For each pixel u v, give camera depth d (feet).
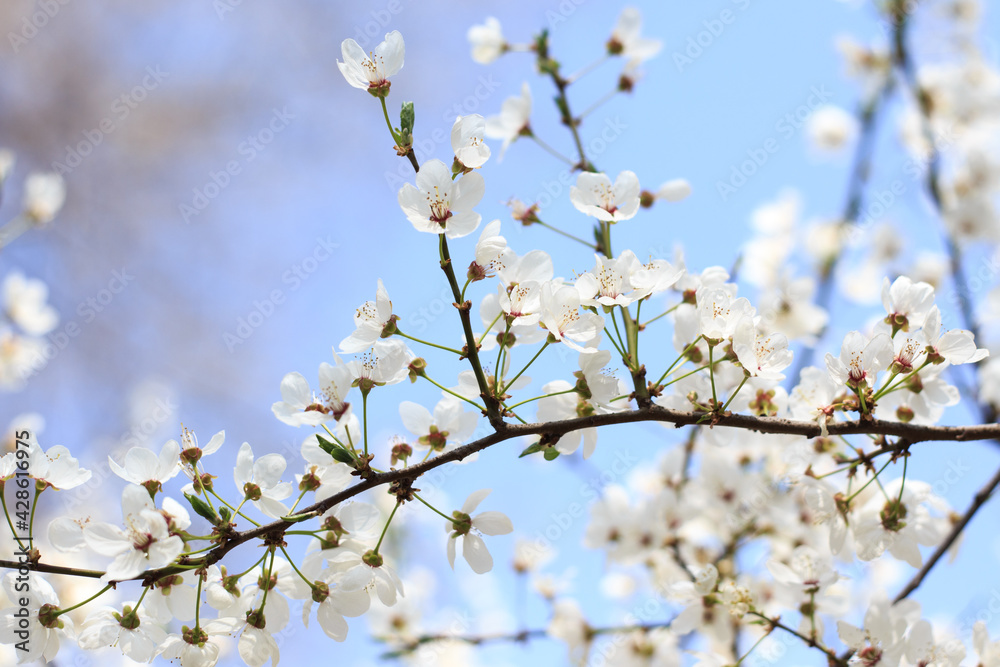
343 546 2.91
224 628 2.89
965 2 4.94
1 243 4.24
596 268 2.92
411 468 2.89
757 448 3.49
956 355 2.94
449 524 2.94
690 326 3.04
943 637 3.28
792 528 3.43
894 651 3.02
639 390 2.91
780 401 3.05
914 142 4.80
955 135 4.71
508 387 2.89
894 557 3.04
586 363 2.93
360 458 2.88
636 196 2.97
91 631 2.89
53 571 2.85
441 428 2.97
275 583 2.91
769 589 3.34
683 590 3.12
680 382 3.04
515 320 2.91
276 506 2.90
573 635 3.48
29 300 4.41
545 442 2.90
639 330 2.96
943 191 4.61
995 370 3.48
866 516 3.06
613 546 3.49
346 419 2.91
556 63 3.28
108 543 2.83
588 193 2.98
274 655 2.90
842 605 3.12
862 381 2.93
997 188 4.54
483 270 2.88
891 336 2.96
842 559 3.11
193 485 2.88
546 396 2.92
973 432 2.93
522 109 3.24
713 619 3.26
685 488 3.50
